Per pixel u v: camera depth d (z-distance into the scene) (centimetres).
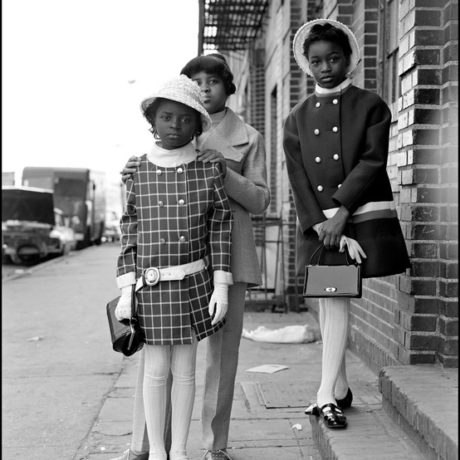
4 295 1098
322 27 314
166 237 285
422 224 362
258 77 1159
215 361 330
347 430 316
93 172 2767
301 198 320
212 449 332
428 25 360
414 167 361
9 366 577
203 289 290
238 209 329
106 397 473
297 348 612
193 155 296
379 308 464
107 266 1686
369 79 529
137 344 286
